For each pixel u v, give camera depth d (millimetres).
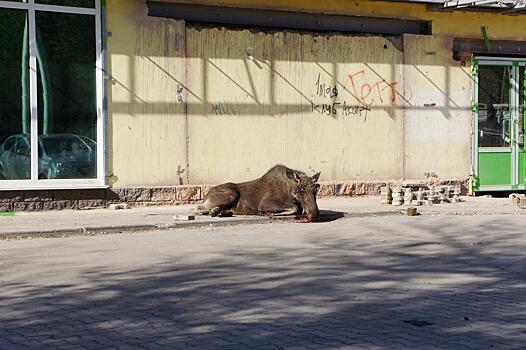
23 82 16547
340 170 19844
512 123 21984
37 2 16625
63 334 7508
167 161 17891
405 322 7914
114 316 8211
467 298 9031
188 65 18047
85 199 17062
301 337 7324
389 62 20359
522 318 8070
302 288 9594
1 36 16344
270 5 18922
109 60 17266
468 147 21359
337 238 13836
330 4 19625
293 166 19328
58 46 16875
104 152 17219
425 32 21016
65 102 16938
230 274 10508
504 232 14562
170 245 13078
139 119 17562
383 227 15227
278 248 12719
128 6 17391
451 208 18016
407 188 18672
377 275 10430
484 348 6973
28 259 11750
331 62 19688
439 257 11859
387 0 19922
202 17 18438
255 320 8008
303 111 19391
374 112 20203
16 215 16109
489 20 21516
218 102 18422
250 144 18812
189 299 8992
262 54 18875
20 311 8445
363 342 7148
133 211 16875
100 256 12000
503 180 21891
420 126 20750
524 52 22016
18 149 16516
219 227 15359
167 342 7184
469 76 21328
